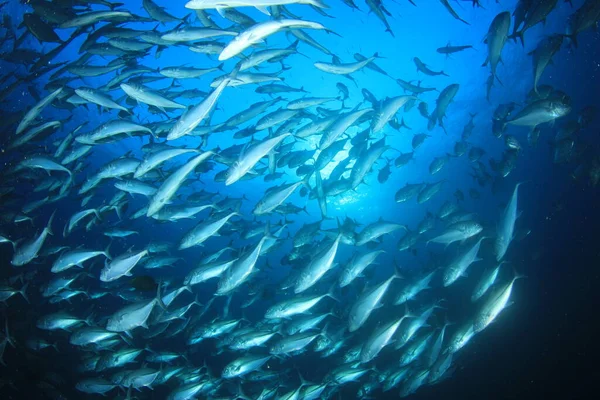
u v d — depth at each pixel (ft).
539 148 60.95
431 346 25.20
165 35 18.39
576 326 38.99
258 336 23.80
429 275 24.07
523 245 54.13
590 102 60.70
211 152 17.49
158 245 31.68
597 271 44.14
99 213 26.07
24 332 36.88
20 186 51.62
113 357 23.79
